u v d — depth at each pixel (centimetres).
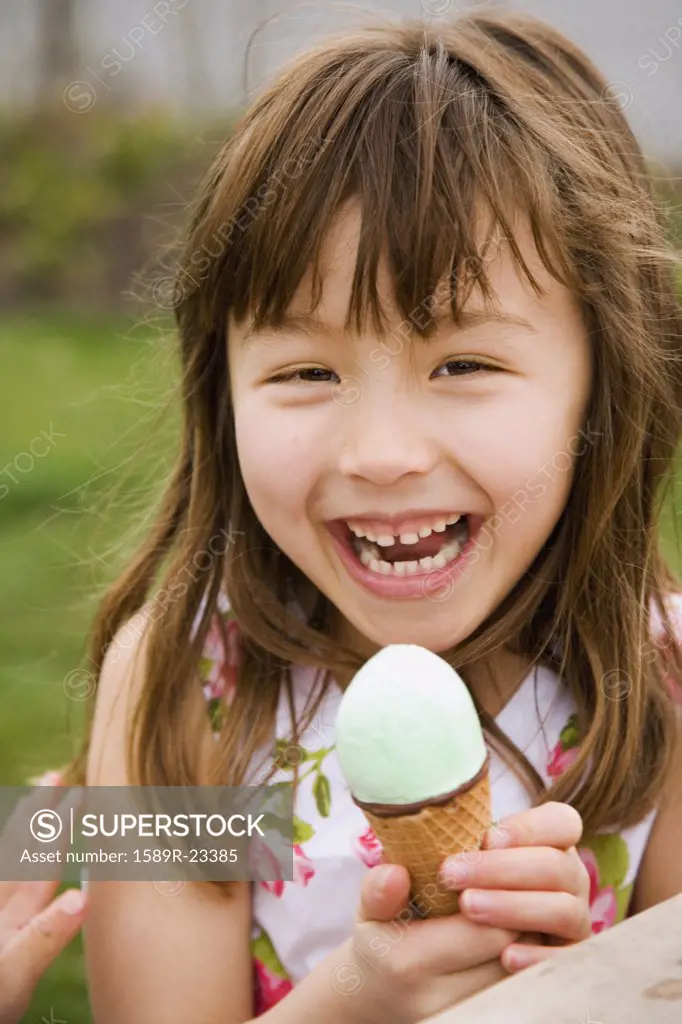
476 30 85
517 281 74
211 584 84
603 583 79
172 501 88
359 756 66
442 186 73
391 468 73
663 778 80
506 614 78
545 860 69
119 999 81
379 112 75
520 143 75
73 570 155
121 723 85
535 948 69
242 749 82
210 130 285
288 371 75
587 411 78
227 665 84
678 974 57
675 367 83
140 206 305
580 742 80
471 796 67
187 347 84
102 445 193
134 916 81
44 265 306
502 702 80
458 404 73
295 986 79
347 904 80
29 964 77
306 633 82
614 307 77
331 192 73
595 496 78
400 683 66
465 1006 57
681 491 95
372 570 76
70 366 249
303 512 76
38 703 136
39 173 307
